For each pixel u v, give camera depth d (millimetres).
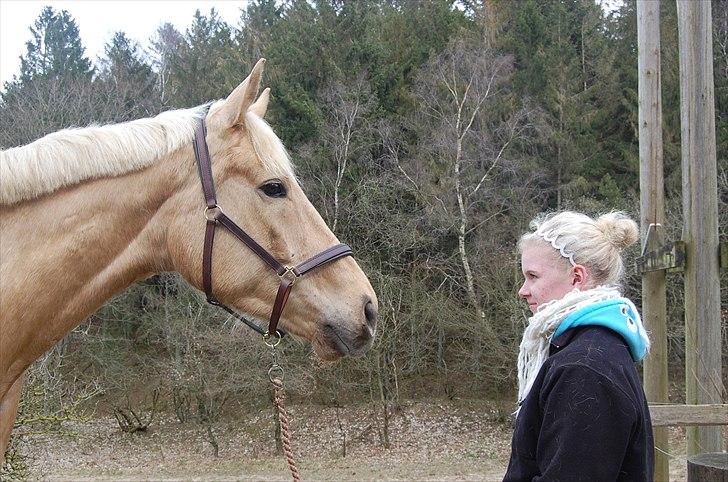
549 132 20266
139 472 13719
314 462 14367
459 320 16672
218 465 14305
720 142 18484
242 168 2273
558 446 1559
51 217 2135
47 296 2105
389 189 18250
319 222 2375
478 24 24266
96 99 17906
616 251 1893
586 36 24375
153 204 2258
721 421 4090
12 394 2184
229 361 14906
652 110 5203
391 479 12562
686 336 4648
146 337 17531
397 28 23328
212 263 2260
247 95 2283
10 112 16188
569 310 1776
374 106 19594
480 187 18750
